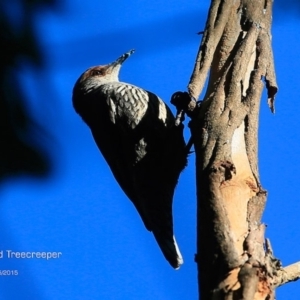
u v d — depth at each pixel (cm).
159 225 855
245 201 471
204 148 489
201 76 536
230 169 477
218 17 551
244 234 453
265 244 452
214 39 544
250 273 418
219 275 429
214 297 418
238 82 513
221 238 444
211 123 496
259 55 536
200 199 471
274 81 540
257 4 555
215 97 506
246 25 549
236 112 498
